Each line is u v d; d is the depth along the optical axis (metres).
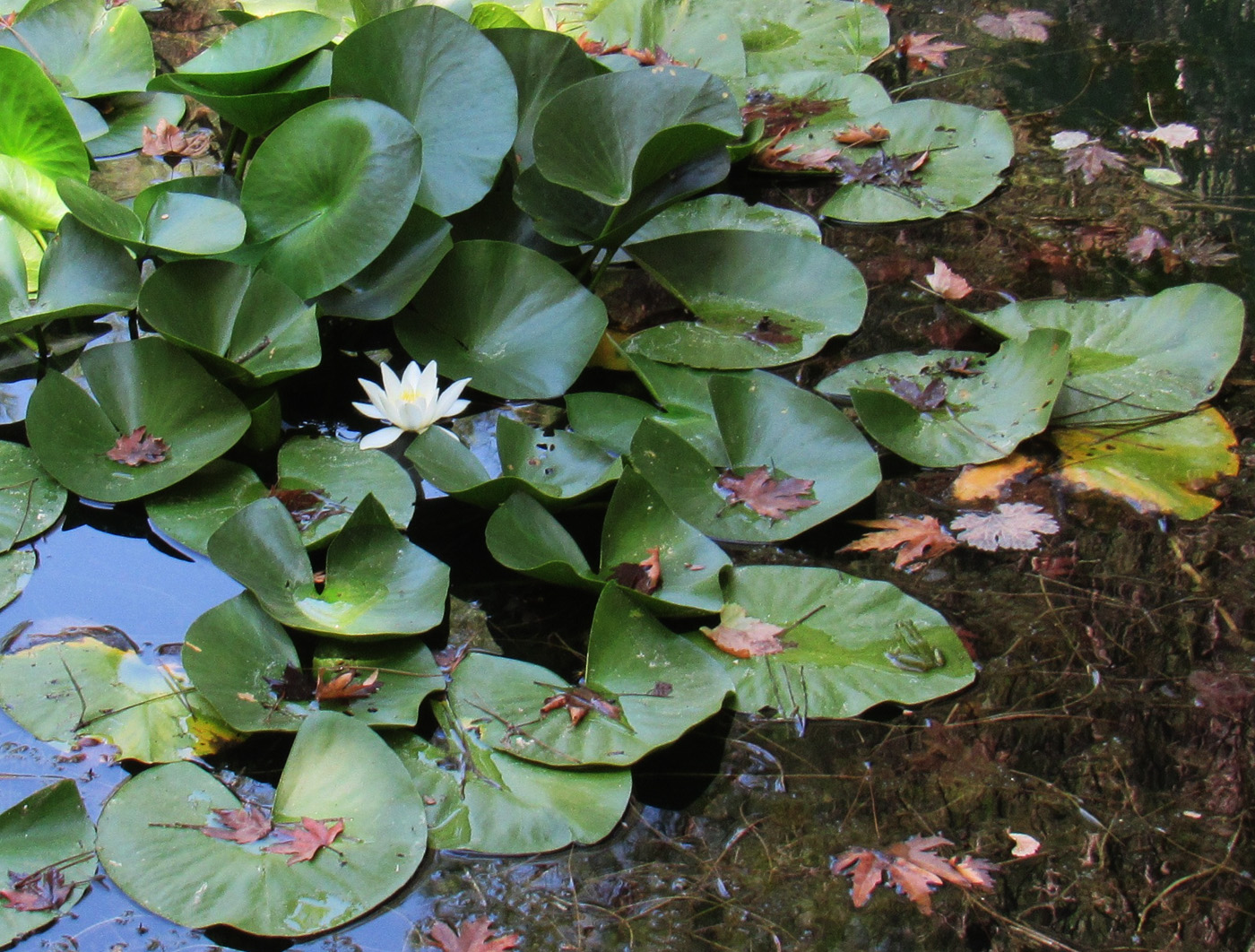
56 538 4.96
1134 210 5.45
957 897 4.71
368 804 4.72
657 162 5.12
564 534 4.94
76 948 4.65
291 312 5.07
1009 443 5.07
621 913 4.70
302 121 5.14
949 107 5.55
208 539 4.94
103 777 4.76
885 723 4.84
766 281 5.24
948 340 5.24
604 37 5.75
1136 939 4.69
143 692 4.82
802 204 5.48
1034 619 4.93
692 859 4.73
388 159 5.10
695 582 4.91
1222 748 4.82
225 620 4.83
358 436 5.09
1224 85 5.71
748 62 5.74
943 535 5.01
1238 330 5.13
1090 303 5.23
